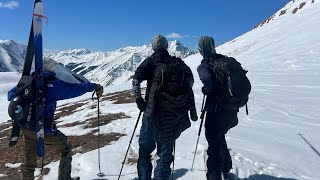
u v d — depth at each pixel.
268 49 17.88
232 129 4.47
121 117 5.89
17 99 2.49
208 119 2.74
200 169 3.16
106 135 4.66
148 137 2.73
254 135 4.18
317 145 3.78
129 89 12.38
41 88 2.48
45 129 2.58
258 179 2.94
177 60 2.65
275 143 3.84
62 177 2.80
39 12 2.51
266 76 10.27
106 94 11.33
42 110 2.49
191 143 3.91
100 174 3.18
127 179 3.09
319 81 8.80
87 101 9.51
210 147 2.78
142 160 2.79
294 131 4.38
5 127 7.08
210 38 2.73
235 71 2.58
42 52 2.51
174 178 3.03
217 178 2.73
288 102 6.45
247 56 17.66
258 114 5.41
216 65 2.61
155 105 2.51
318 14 23.34
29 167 2.71
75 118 6.49
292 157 3.41
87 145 4.25
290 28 22.03
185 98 2.51
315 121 4.94
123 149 3.88
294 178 2.95
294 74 10.24
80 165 3.52
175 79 2.51
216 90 2.62
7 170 3.78
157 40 2.66
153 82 2.53
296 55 14.05
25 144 2.69
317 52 13.95
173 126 2.52
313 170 3.12
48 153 4.10
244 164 3.21
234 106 2.62
